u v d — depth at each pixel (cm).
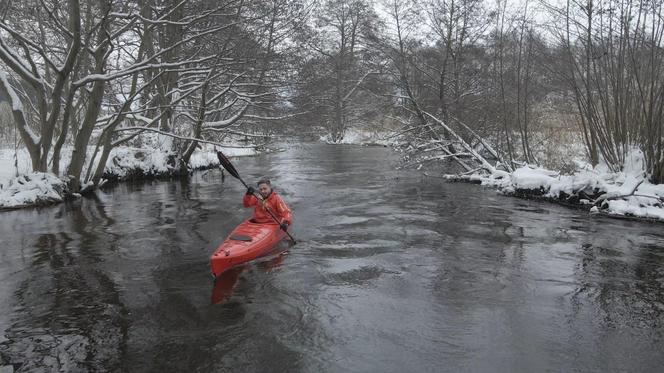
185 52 1789
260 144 1983
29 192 1234
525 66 1582
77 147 1377
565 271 672
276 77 1873
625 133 1160
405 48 2102
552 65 1449
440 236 865
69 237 889
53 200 1268
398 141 2127
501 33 1514
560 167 1472
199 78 1791
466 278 642
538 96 1723
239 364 423
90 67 1633
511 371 412
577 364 424
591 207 1118
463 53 2059
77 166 1394
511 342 463
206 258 741
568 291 596
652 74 1059
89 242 850
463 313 529
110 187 1611
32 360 433
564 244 813
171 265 706
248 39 1670
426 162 1991
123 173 1761
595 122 1214
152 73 1883
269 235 748
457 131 2003
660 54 1084
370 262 708
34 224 1008
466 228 929
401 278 640
